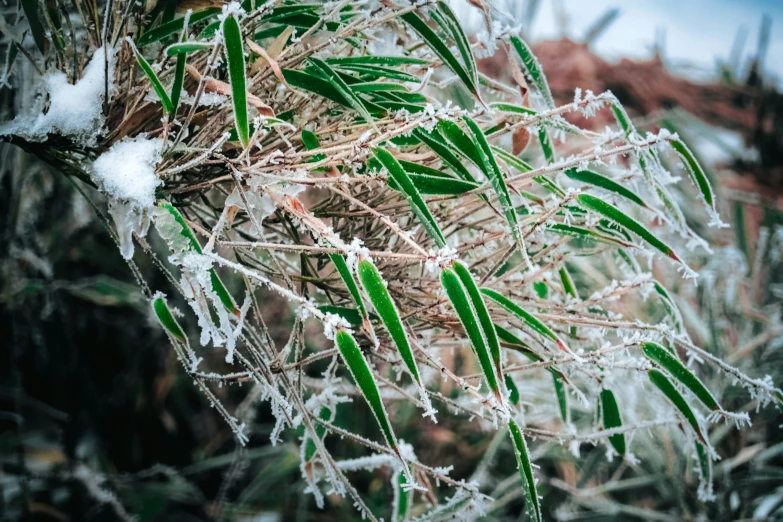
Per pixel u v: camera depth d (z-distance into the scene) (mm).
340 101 589
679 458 1000
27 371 1102
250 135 594
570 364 624
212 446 1270
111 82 580
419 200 552
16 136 572
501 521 1133
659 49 2178
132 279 1175
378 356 645
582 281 1051
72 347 1122
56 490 1115
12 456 1052
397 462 638
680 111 1514
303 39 594
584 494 1060
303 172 567
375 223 642
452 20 584
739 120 2012
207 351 1239
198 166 595
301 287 635
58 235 1048
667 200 616
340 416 1201
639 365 619
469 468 1210
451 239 681
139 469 1223
